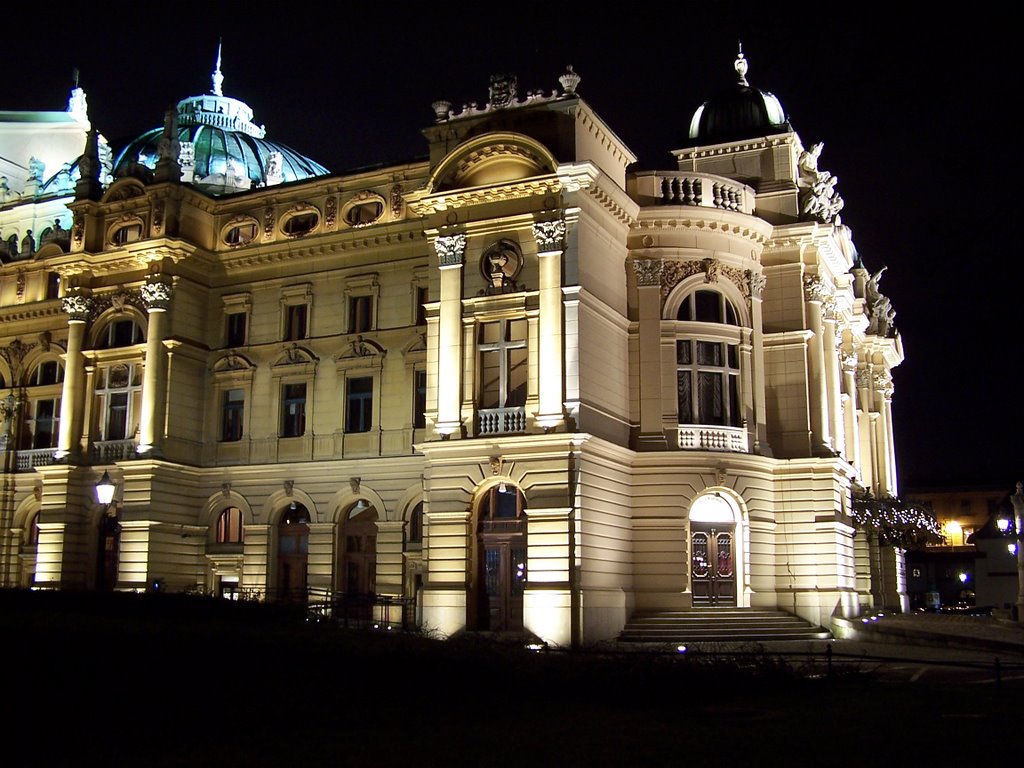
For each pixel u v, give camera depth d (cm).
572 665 1927
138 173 4503
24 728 1348
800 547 3941
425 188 3741
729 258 4000
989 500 10656
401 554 3956
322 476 4144
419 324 4053
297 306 4338
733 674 1955
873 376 5788
